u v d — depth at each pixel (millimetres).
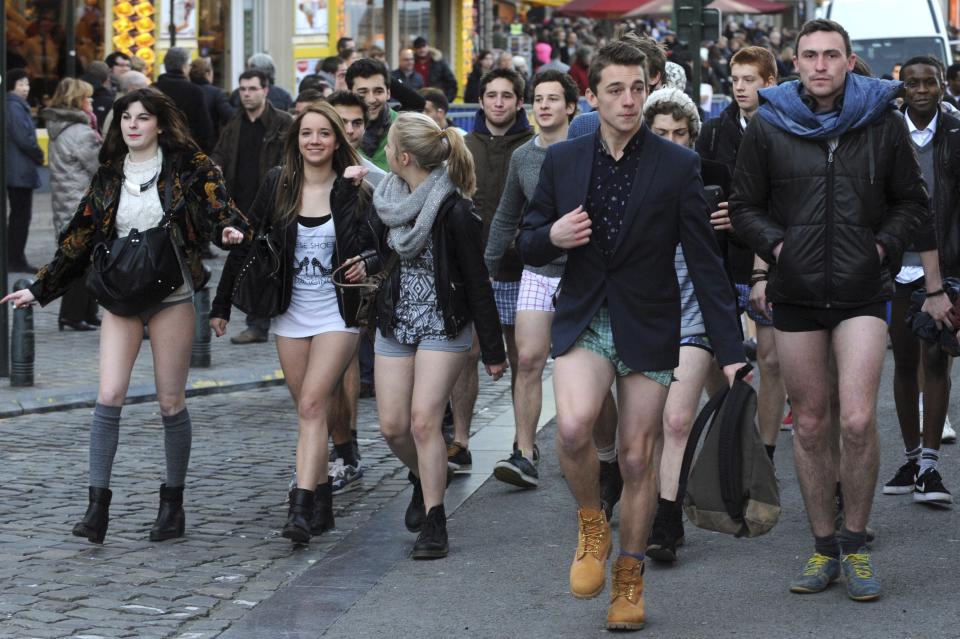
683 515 18906
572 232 13250
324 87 37875
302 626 14445
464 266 16609
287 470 21625
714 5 76750
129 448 22891
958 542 17281
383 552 17188
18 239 41938
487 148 22203
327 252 17234
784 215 15016
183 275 17141
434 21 87000
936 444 19016
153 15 65000
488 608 15016
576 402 13586
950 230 18266
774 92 15078
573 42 91500
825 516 15445
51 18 60438
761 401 19922
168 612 14844
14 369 26906
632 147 13695
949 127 18219
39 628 14211
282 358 17531
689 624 14352
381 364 17125
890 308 19328
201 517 18812
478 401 27750
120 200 17016
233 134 35000
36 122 59500
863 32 61344
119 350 17203
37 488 20266
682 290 16891
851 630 14055
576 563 13938
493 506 19453
